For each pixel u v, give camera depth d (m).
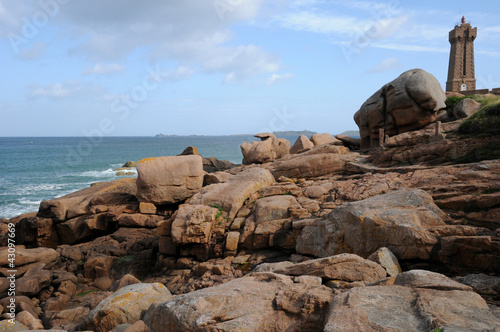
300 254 13.07
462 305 5.83
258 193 17.41
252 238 14.40
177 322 6.90
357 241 11.20
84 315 11.55
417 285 6.84
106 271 15.90
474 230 9.95
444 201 11.78
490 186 11.65
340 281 8.19
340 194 15.48
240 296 7.35
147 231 19.58
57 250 18.38
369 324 5.43
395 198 11.79
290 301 7.01
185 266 14.73
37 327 10.23
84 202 22.20
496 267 9.08
